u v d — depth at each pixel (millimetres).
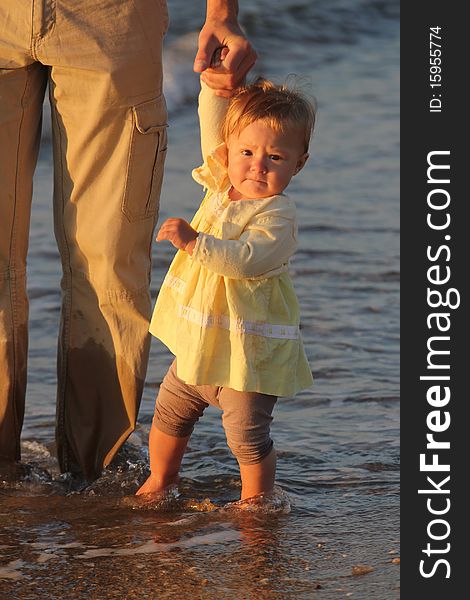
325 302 21297
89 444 13781
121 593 10125
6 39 12742
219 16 12875
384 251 24562
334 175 31328
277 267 12180
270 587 10219
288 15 54031
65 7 12633
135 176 13062
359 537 11609
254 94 12273
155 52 12938
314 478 13602
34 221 26266
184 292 12359
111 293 13281
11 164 13156
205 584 10305
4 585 10320
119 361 13453
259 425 12242
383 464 14141
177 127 38469
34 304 20750
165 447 12898
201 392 12484
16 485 13508
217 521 12062
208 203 12727
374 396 16750
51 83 13094
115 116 12891
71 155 13164
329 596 10016
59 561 10930
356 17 56250
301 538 11547
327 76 46750
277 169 12148
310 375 12633
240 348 11953
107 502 12906
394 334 19734
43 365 18031
